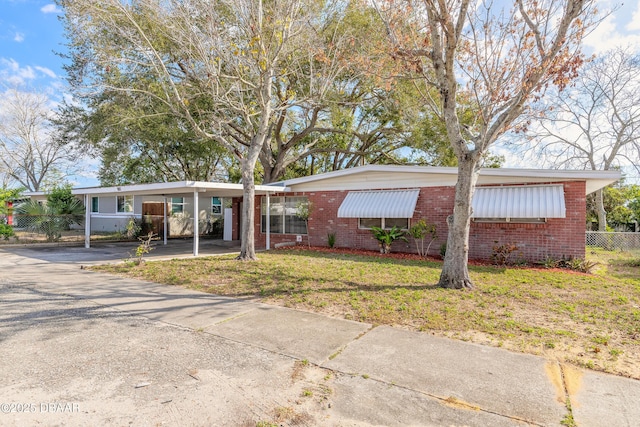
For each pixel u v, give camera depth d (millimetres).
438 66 7836
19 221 22031
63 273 10164
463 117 14383
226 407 3350
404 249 14664
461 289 7930
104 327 5543
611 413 3244
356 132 22969
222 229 27750
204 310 6465
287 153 25719
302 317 6059
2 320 5848
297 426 3078
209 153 23328
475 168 8508
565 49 7270
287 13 11695
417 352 4605
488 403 3418
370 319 5941
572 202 11492
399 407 3355
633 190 21719
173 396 3531
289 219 17859
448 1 7871
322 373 4035
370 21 14805
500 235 12609
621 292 7855
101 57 14859
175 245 18781
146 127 18859
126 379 3871
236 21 13594
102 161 23703
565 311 6375
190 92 17016
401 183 14680
